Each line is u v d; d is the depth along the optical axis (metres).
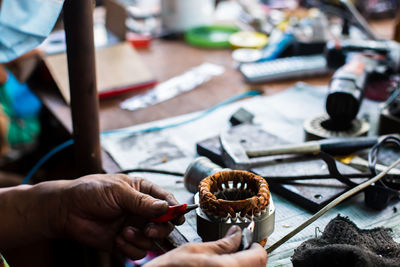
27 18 0.57
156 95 1.20
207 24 1.70
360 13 1.79
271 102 1.12
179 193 0.76
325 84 1.24
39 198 0.70
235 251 0.53
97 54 1.20
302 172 0.76
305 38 1.38
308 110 1.07
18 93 1.73
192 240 0.64
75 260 1.33
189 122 1.04
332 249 0.54
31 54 1.12
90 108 0.74
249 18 1.68
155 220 0.62
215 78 1.30
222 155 0.81
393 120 0.89
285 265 0.59
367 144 0.82
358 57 1.14
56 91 1.20
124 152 0.91
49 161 1.48
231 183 0.64
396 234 0.64
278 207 0.72
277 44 1.41
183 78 1.31
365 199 0.71
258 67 1.30
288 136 0.94
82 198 0.67
